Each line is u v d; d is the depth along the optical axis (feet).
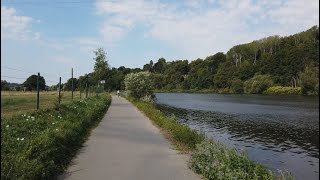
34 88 205.67
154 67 564.71
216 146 30.76
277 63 352.69
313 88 289.33
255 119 118.52
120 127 56.13
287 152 67.10
